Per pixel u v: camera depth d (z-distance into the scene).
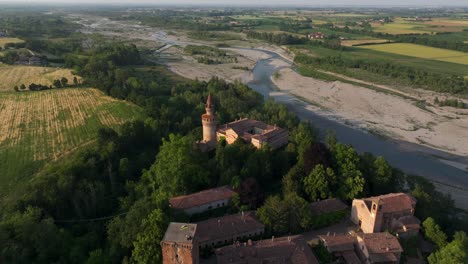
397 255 95.19
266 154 134.12
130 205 121.12
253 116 195.75
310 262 91.56
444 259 91.12
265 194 123.19
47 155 159.62
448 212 123.06
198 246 88.50
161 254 90.12
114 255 98.00
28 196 117.50
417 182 129.88
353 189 121.06
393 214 105.12
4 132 179.38
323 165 127.38
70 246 102.12
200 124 192.88
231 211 115.50
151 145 168.62
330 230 109.31
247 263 90.00
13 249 92.38
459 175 167.12
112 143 149.88
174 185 121.94
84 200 119.31
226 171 127.69
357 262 94.81
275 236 105.94
